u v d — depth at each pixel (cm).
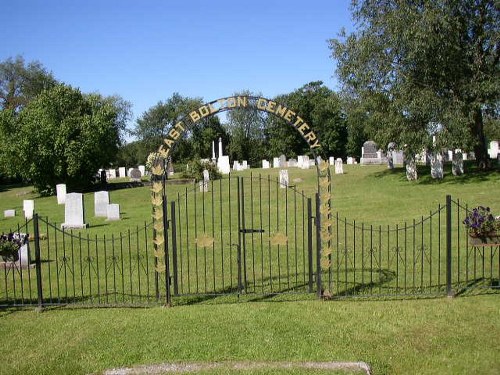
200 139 7319
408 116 2442
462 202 1775
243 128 7531
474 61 2389
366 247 1198
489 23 2361
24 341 675
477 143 2597
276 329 682
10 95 5966
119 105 7194
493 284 859
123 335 680
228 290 897
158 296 823
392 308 754
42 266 1158
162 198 816
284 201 2216
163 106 8594
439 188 2155
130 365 586
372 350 614
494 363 572
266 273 1023
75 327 720
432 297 802
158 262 813
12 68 5947
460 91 2383
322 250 820
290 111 801
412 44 2270
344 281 927
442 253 1102
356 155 7212
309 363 573
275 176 3328
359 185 2555
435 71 2367
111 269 1100
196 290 900
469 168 2772
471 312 724
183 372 560
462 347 614
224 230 1575
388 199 1994
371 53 2511
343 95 2969
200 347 630
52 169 3850
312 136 805
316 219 814
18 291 945
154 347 637
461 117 2272
